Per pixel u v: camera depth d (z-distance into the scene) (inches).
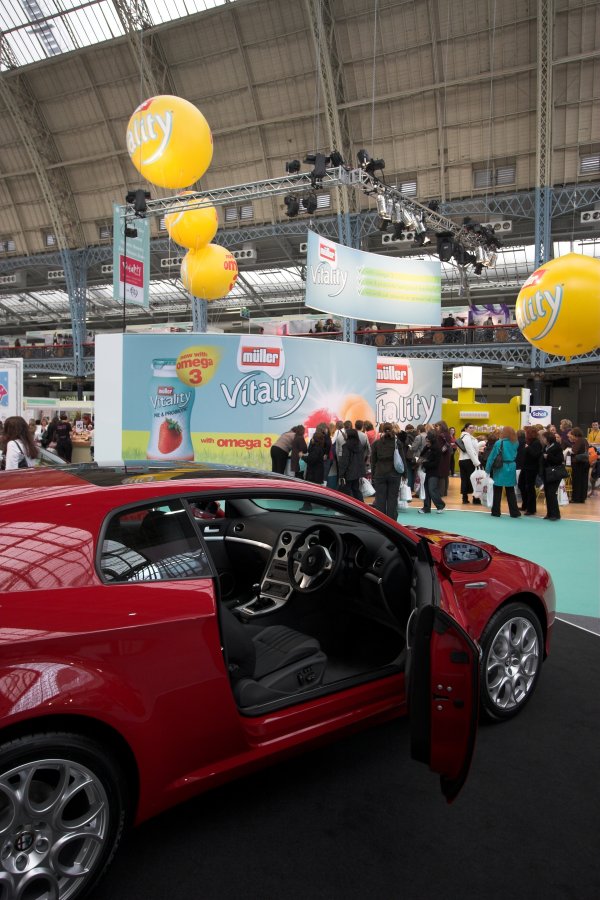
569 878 72.3
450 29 784.3
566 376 1444.4
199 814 82.7
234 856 74.7
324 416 376.8
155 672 68.1
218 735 73.9
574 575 221.9
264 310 1409.9
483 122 853.8
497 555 114.9
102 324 1568.7
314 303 467.8
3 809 59.1
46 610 62.7
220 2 810.8
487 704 104.2
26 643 59.7
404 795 87.4
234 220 1050.7
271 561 120.8
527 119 837.8
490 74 800.3
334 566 111.0
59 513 71.3
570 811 84.4
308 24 810.8
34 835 60.6
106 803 64.4
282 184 474.6
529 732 105.0
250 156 973.2
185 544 77.9
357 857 75.0
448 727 69.1
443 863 74.2
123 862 73.2
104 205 1094.4
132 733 65.5
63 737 60.7
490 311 964.0
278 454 333.1
